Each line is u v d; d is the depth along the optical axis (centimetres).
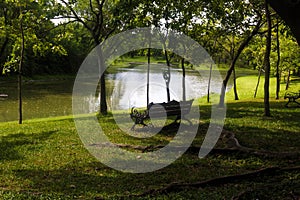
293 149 964
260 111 1753
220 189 670
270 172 751
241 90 3753
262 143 1040
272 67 3288
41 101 2950
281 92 3269
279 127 1291
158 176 765
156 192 651
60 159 912
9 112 2425
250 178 730
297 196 625
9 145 1107
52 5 1919
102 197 627
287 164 834
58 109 2562
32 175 781
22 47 1720
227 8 1894
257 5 1834
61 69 5384
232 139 1038
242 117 1549
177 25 1688
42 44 1878
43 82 4541
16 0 1670
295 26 558
